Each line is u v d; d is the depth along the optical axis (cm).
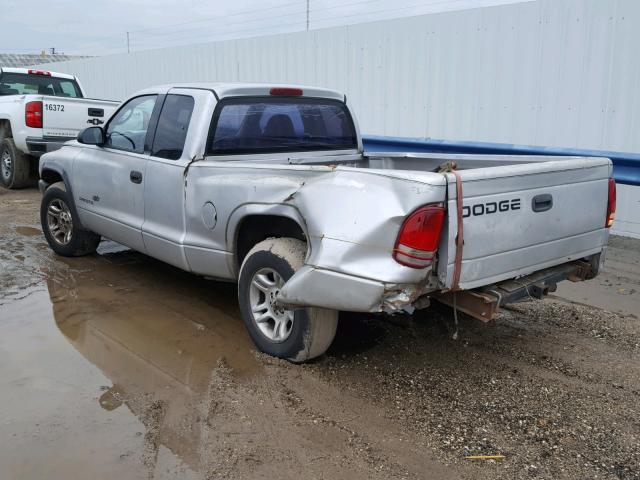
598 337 456
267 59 1105
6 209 918
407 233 318
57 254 661
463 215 327
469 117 827
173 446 307
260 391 363
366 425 330
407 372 393
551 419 340
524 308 516
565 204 387
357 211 335
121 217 537
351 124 569
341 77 971
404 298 325
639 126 691
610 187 425
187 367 394
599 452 310
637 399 364
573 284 582
